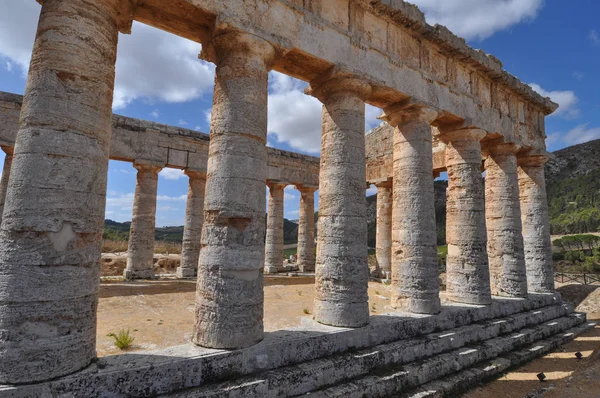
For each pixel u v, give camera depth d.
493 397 7.94
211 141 7.48
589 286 18.77
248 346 6.68
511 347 10.59
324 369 6.96
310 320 8.85
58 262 5.24
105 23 6.23
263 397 6.12
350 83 9.14
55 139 5.43
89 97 5.81
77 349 5.30
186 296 13.66
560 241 44.38
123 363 5.66
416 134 10.74
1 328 4.91
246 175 7.12
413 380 7.83
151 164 18.31
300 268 24.73
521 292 13.21
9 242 5.14
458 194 12.20
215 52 7.81
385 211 21.97
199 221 19.94
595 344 12.00
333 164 9.11
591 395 7.06
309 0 8.77
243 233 7.00
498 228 13.87
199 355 6.14
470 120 11.96
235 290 6.75
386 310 12.10
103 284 15.77
